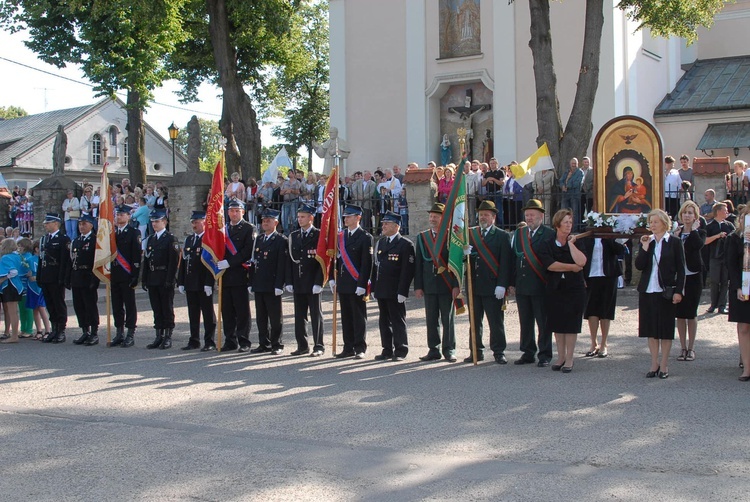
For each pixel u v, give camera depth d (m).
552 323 10.02
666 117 28.34
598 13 19.59
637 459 6.53
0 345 13.54
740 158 26.94
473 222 18.53
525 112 27.11
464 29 28.19
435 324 11.14
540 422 7.70
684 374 9.68
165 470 6.61
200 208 21.81
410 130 29.09
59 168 27.09
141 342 13.56
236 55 32.47
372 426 7.75
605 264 10.76
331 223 11.78
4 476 6.58
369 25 29.94
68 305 19.44
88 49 28.95
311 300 11.93
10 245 13.83
